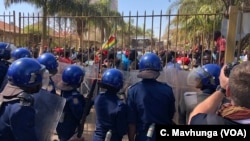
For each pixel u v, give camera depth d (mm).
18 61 2910
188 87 4277
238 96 1671
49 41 7766
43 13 18359
